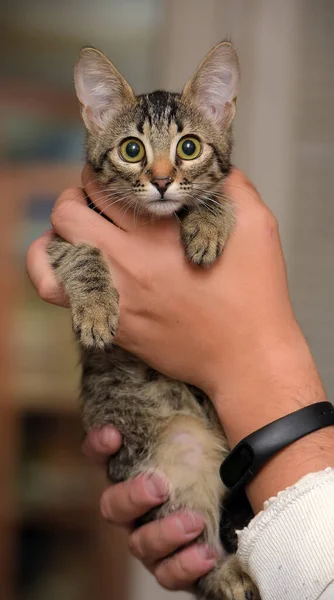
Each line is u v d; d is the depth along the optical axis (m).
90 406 0.47
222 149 0.45
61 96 0.72
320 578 0.29
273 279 0.38
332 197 0.72
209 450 0.44
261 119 0.72
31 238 0.68
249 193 0.42
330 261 0.72
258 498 0.34
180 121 0.44
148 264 0.39
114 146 0.44
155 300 0.39
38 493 0.71
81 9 0.79
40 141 0.71
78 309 0.40
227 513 0.43
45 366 0.69
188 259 0.38
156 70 0.76
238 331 0.37
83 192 0.46
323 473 0.31
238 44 0.72
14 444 0.69
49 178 0.68
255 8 0.72
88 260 0.41
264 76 0.72
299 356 0.37
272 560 0.30
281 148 0.72
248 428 0.36
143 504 0.42
